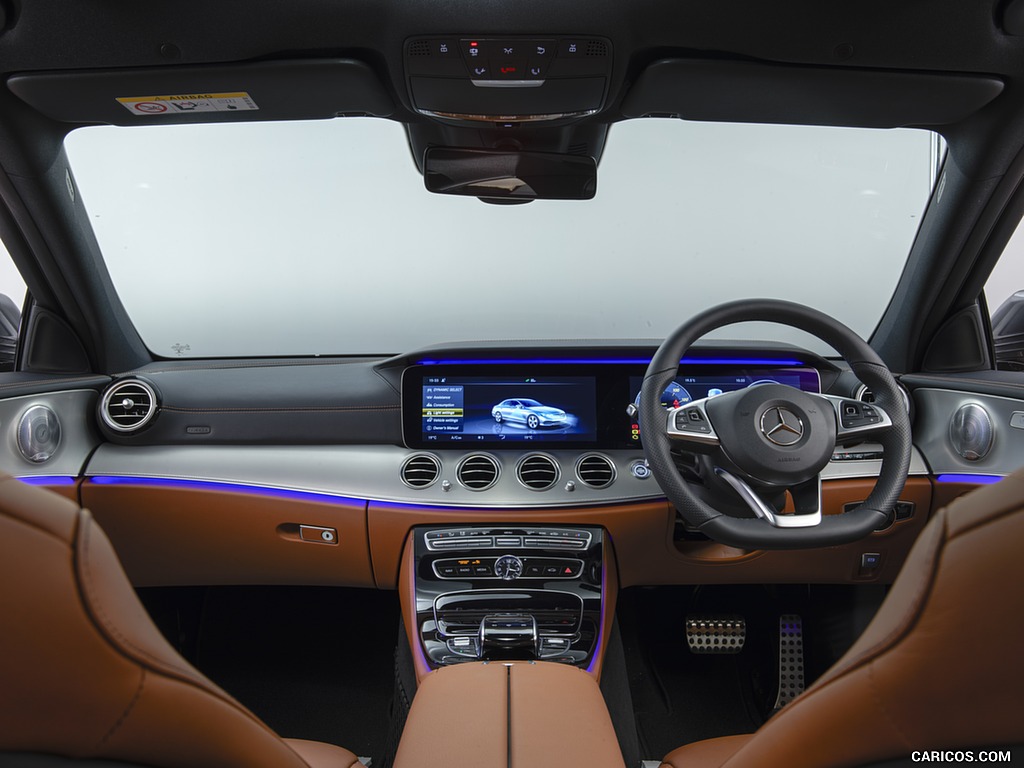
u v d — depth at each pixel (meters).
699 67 1.79
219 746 0.65
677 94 1.90
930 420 2.21
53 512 0.56
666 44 1.74
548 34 1.67
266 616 2.67
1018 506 0.54
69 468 2.16
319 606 2.68
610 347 2.15
